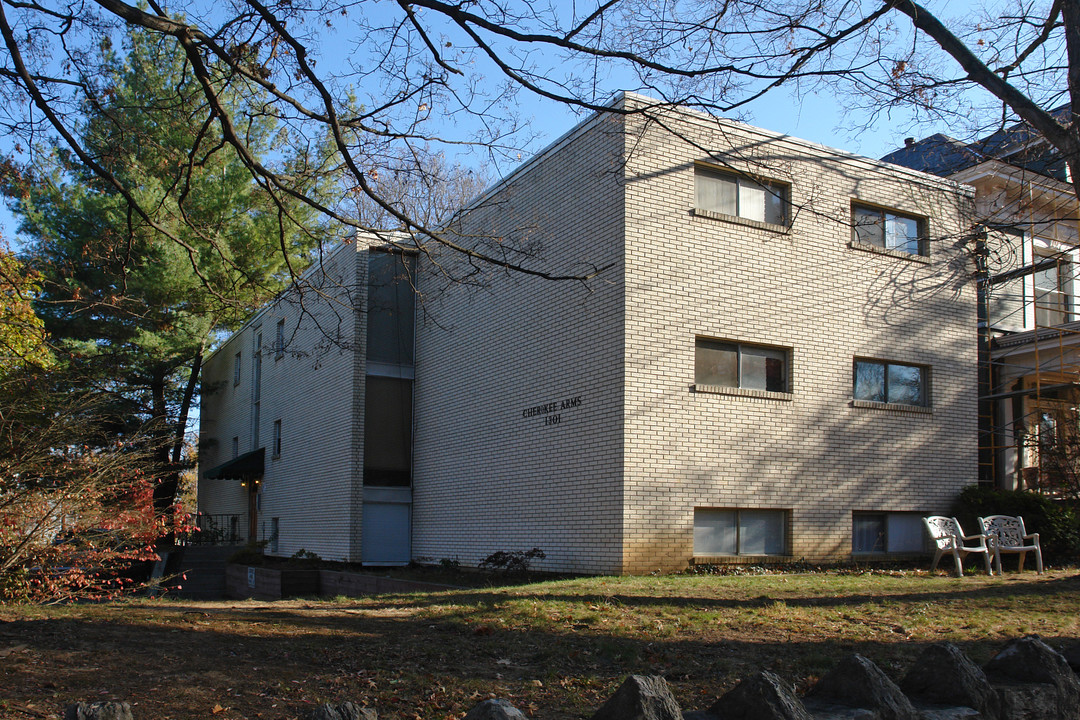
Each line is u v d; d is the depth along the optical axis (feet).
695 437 50.31
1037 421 63.98
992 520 50.08
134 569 81.10
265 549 89.40
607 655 23.29
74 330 87.81
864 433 56.54
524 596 35.78
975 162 45.73
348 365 71.77
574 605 32.30
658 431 49.21
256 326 102.37
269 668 21.09
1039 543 53.78
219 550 92.38
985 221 58.39
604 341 50.52
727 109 30.73
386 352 72.23
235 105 37.52
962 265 62.54
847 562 54.44
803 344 54.95
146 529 47.65
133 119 42.60
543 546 54.13
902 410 58.39
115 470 46.68
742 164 53.72
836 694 12.22
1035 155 42.70
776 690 10.99
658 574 47.83
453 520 64.75
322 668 21.47
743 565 50.75
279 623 28.71
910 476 58.08
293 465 84.28
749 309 53.16
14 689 18.16
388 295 72.49
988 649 23.93
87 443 47.29
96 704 11.11
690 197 52.08
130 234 32.55
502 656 23.32
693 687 19.81
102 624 26.99
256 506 101.24
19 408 44.16
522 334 58.34
